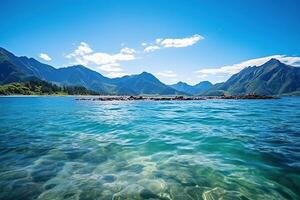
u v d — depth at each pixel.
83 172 8.50
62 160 9.91
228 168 8.68
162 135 14.92
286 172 8.17
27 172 8.50
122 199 6.46
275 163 9.12
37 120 23.58
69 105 54.12
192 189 7.04
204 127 17.97
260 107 42.72
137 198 6.51
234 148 11.48
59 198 6.54
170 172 8.41
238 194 6.69
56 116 27.64
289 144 12.20
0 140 13.81
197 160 9.73
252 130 16.52
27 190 7.02
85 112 33.28
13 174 8.30
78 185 7.36
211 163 9.30
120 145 12.42
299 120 22.41
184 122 21.03
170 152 11.01
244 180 7.60
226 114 28.50
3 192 6.88
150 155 10.57
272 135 14.61
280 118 24.05
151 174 8.26
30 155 10.66
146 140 13.54
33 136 15.01
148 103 59.88
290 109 37.75
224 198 6.47
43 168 8.92
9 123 21.36
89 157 10.33
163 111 33.59
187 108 39.75
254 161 9.42
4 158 10.20
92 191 6.95
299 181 7.45
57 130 17.30
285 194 6.65
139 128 17.72
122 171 8.59
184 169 8.69
